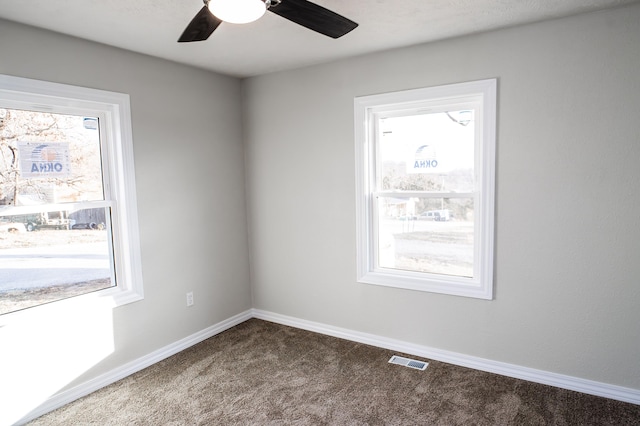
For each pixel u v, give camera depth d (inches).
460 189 113.6
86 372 103.3
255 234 152.2
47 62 93.6
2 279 91.7
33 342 93.4
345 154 126.9
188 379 109.0
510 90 99.9
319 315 139.6
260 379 108.1
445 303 114.4
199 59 120.2
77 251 104.8
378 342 127.3
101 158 109.0
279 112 139.6
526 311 103.3
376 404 95.3
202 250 134.7
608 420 87.0
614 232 92.0
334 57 121.3
